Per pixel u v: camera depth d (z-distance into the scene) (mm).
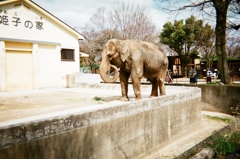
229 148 2820
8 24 10734
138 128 4617
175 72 31719
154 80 5984
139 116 4645
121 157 4223
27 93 9375
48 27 12586
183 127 6117
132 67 5059
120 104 4289
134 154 4523
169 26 30953
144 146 4770
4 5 10531
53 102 6547
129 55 5000
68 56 14031
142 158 4699
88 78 13250
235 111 8383
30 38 11680
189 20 29750
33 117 3172
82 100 6801
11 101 6922
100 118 3812
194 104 6699
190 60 33031
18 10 11102
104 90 10164
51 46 12789
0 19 10414
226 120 7738
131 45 5113
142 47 5273
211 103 9203
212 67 33812
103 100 6695
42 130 2969
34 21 11844
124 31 24766
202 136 6137
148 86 9117
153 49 5512
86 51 29625
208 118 8156
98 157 3779
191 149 3064
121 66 5246
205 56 33281
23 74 11570
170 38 30391
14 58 11203
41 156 2949
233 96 8469
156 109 5105
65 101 6703
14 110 5371
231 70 26266
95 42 27766
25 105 6098
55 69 13000
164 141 5359
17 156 2693
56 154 3135
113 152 4059
